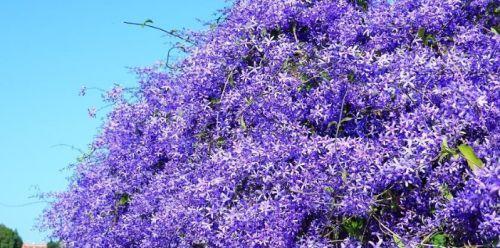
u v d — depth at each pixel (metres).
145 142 5.78
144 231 5.82
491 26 4.51
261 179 4.00
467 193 3.31
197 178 4.48
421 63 3.88
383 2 4.70
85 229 6.92
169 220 4.85
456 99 3.51
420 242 3.66
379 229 3.85
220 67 4.79
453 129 3.54
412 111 3.94
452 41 4.42
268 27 4.70
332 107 4.09
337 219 3.79
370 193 3.72
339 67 4.06
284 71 4.42
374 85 3.96
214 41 4.89
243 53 4.72
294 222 3.77
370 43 4.40
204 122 4.84
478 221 3.45
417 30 4.39
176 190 5.07
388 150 3.78
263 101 4.29
